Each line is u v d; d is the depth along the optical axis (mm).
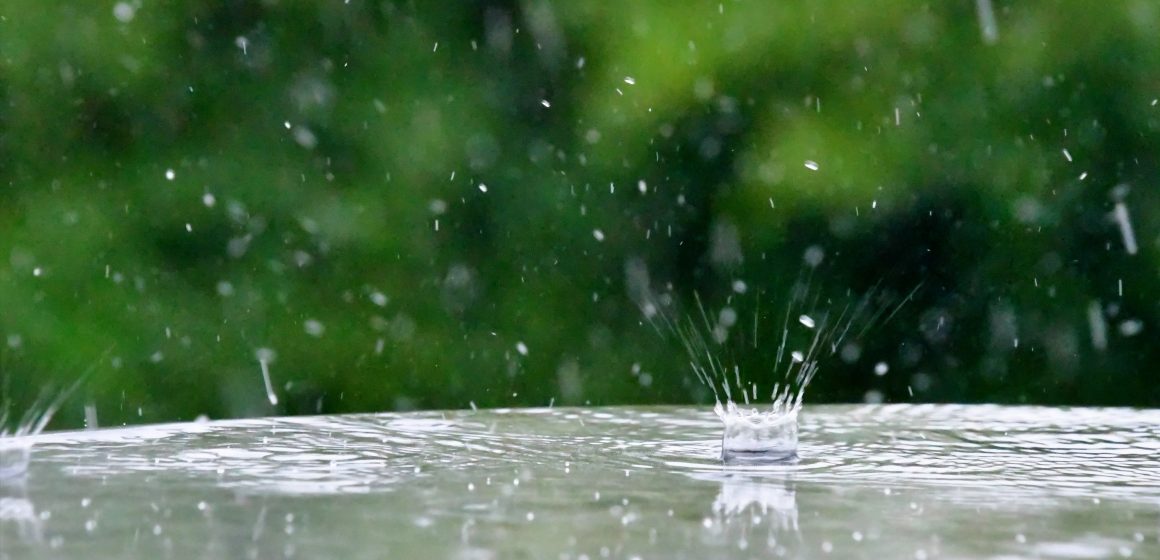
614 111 22703
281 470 6629
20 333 22391
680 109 22344
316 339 23062
